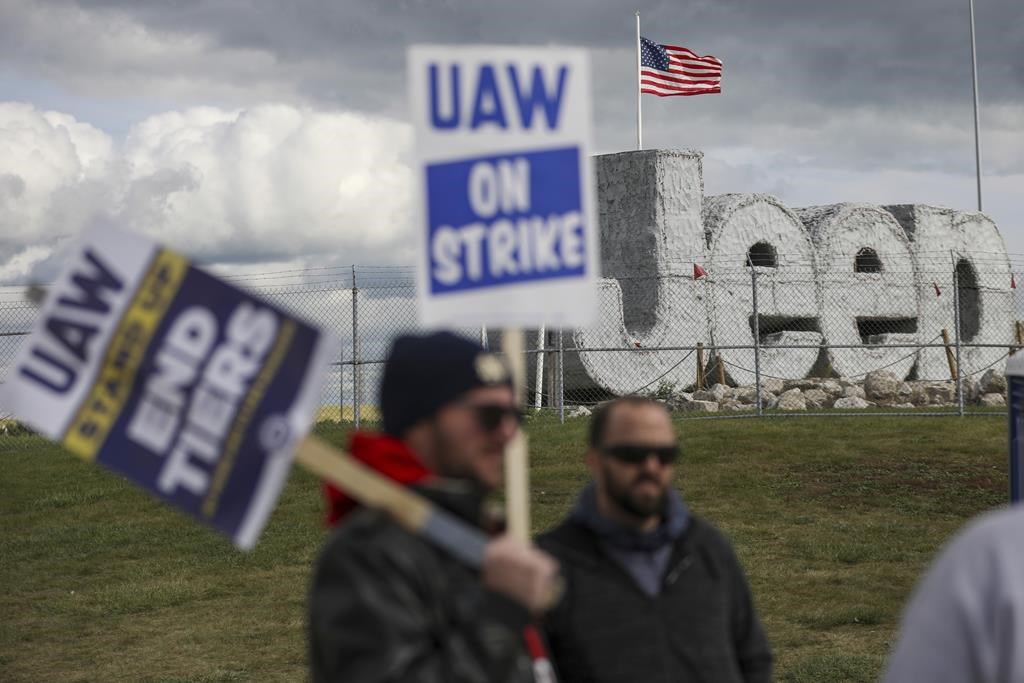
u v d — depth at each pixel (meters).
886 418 40.47
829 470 33.19
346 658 4.91
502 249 7.10
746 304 56.12
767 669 8.55
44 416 5.11
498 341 44.28
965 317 66.75
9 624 22.70
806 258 58.47
